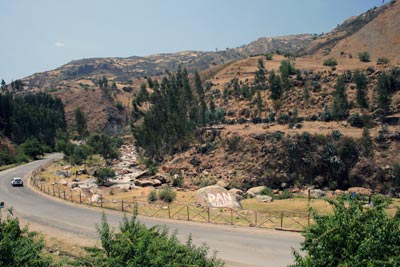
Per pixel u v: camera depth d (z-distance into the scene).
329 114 63.88
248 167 50.94
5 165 73.38
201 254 12.90
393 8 129.38
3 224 12.66
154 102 76.31
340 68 83.50
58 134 105.12
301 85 76.62
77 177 51.88
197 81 82.00
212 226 26.73
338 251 9.45
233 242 22.95
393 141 51.31
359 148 50.16
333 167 48.78
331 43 151.88
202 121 67.31
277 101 68.62
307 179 48.78
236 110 74.44
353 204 10.41
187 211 30.52
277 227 25.95
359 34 128.25
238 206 33.34
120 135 106.56
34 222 28.33
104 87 160.75
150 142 67.94
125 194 41.62
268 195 41.41
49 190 42.88
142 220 28.73
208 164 54.88
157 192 40.31
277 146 52.12
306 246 10.37
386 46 110.06
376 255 8.96
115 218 29.45
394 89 65.69
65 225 27.38
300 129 57.34
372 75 72.50
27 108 106.38
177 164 57.62
